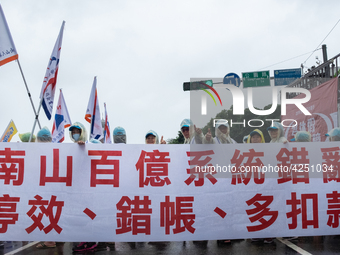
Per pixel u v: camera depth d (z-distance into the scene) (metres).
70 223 4.71
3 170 4.79
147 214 4.77
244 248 4.91
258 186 4.87
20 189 4.76
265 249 4.80
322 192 4.88
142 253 4.72
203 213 4.80
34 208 4.73
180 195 4.82
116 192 4.79
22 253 4.70
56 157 4.84
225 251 4.76
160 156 4.90
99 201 4.77
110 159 4.87
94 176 4.82
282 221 4.81
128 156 4.89
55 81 6.64
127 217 4.75
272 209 4.83
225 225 4.79
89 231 4.71
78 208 4.74
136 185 4.82
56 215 4.72
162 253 4.71
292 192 4.87
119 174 4.84
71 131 5.45
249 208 4.83
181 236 4.75
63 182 4.79
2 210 4.71
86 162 4.84
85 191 4.78
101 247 5.12
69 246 5.14
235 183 4.87
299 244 5.06
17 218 4.70
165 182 4.84
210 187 4.85
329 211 4.86
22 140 6.67
